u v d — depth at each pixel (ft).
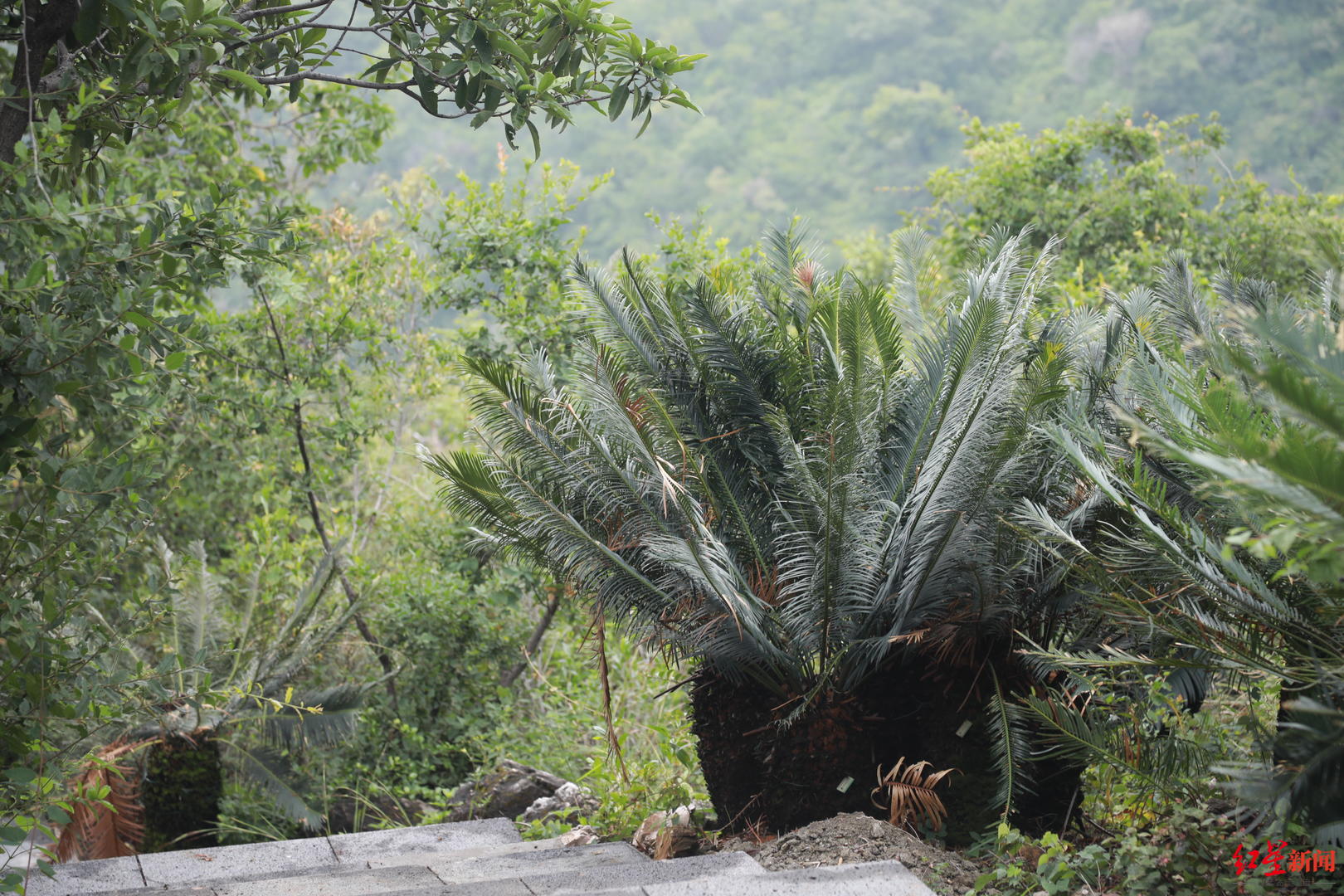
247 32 18.93
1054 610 19.31
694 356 21.62
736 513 21.21
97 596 30.58
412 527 44.50
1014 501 18.57
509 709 38.70
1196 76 168.76
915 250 24.39
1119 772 17.35
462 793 34.09
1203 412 14.58
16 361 16.26
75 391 16.75
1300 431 12.53
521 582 38.81
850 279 22.16
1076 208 53.57
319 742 33.53
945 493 18.70
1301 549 12.44
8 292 16.05
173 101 18.08
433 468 21.13
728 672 21.07
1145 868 15.14
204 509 43.57
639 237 171.22
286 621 36.22
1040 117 176.86
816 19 203.21
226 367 38.42
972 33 196.44
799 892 13.93
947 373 20.01
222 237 18.08
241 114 45.21
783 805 20.24
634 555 20.85
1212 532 16.72
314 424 41.19
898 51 196.13
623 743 32.32
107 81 17.66
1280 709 16.12
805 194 177.37
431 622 38.81
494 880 16.03
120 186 20.85
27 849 19.56
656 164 180.65
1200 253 48.65
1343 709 13.97
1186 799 16.72
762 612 20.26
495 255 40.45
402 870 18.93
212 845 32.76
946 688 19.31
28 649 16.71
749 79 199.11
